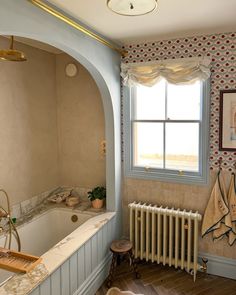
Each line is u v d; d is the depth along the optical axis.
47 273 1.90
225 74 2.64
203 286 2.70
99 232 2.69
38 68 3.19
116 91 2.99
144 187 3.14
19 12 1.65
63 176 3.62
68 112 3.50
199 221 2.89
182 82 2.73
